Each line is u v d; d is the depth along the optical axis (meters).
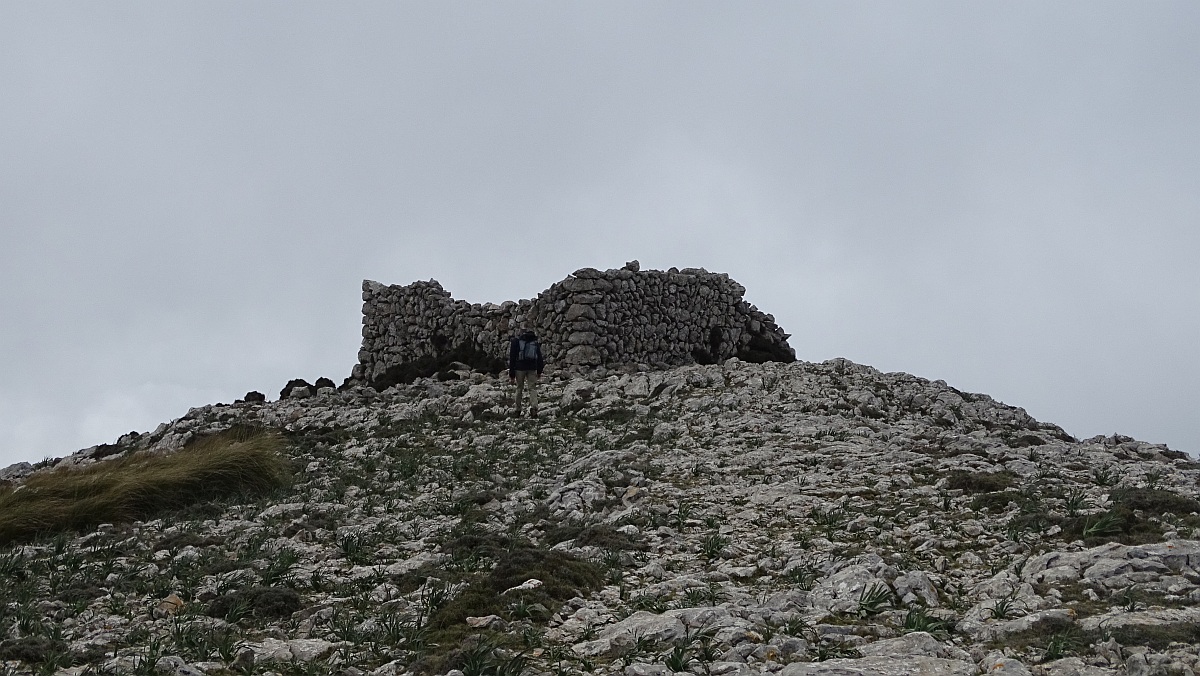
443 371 34.34
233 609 11.17
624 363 32.25
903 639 9.29
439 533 15.22
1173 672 8.12
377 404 30.02
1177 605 9.94
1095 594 10.43
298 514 16.86
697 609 10.16
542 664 9.23
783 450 19.73
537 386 29.62
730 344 37.41
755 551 13.42
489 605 10.83
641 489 16.78
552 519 15.84
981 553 12.62
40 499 17.34
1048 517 13.44
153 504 17.67
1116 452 19.66
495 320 35.12
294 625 10.95
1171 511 13.66
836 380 27.41
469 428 24.84
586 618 10.55
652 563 12.75
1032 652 8.98
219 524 16.47
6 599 11.73
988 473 16.53
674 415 24.42
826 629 9.79
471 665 8.66
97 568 13.41
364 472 20.78
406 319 38.19
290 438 24.84
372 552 14.23
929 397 26.16
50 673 8.95
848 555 12.63
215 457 19.48
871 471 17.41
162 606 11.64
